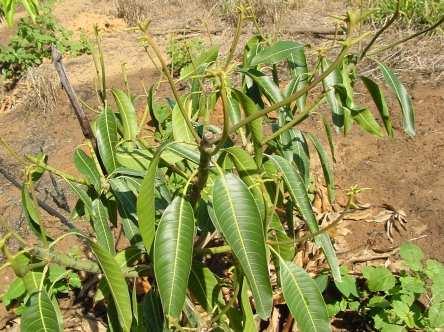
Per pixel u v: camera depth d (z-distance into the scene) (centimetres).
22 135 272
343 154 207
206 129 91
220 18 413
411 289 131
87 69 341
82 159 94
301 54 105
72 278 148
